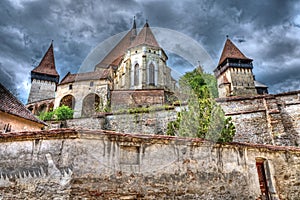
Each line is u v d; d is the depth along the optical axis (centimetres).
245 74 3788
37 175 434
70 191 411
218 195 517
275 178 612
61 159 434
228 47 4059
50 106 2875
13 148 462
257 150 619
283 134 962
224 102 1078
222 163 550
